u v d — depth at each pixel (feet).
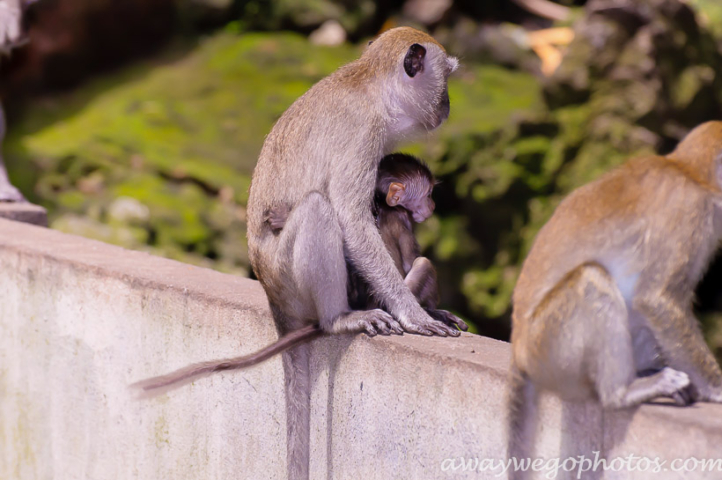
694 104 75.66
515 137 75.87
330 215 24.64
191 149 75.77
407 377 22.06
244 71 88.33
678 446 17.11
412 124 26.78
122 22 88.63
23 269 32.76
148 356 28.81
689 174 18.28
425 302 26.96
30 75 82.38
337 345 23.99
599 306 17.97
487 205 75.36
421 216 27.50
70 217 65.36
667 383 17.74
